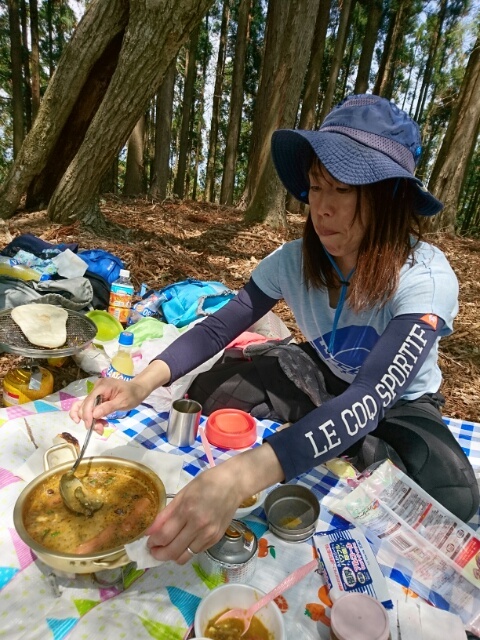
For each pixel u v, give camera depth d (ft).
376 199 4.29
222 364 7.02
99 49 14.57
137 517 3.84
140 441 5.66
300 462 3.62
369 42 45.27
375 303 4.92
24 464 4.77
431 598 3.96
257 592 3.51
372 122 4.24
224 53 56.75
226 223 23.70
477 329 14.98
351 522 4.66
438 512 4.51
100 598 3.60
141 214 22.15
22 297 8.38
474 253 27.27
